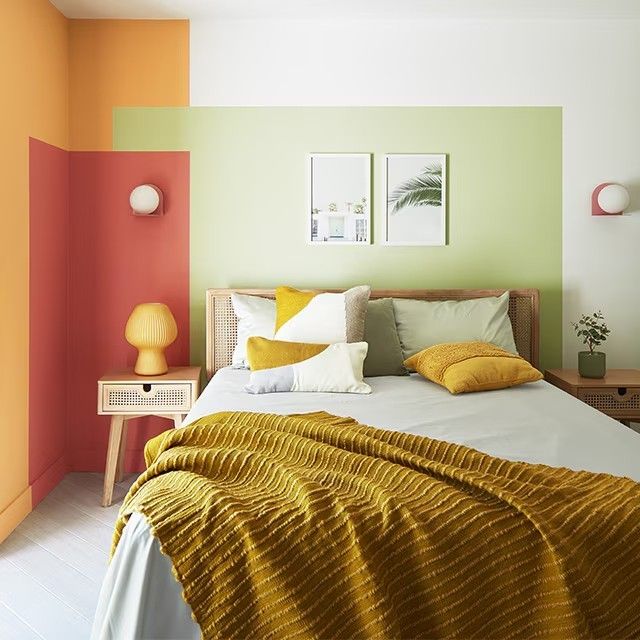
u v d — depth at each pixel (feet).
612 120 13.60
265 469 6.35
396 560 5.28
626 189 13.35
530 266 13.75
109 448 12.19
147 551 5.40
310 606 5.17
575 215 13.73
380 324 12.09
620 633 5.34
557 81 13.55
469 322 12.42
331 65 13.51
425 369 11.08
